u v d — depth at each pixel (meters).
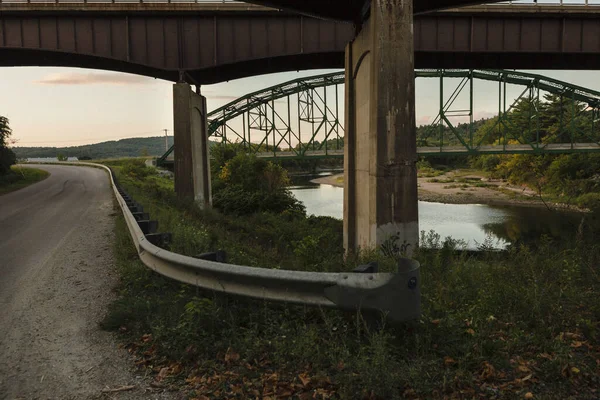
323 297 3.91
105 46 33.00
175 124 33.03
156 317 4.78
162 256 5.42
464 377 3.32
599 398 3.16
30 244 11.35
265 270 4.17
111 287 6.73
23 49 32.81
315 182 120.31
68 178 50.66
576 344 4.05
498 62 39.38
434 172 123.38
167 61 33.38
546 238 10.77
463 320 4.32
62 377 3.86
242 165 55.81
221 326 4.33
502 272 6.78
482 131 135.00
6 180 43.56
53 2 31.86
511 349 3.91
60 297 6.38
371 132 17.05
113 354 4.29
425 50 34.62
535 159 77.31
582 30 34.81
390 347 3.65
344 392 3.14
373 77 16.72
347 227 22.19
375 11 16.23
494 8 33.91
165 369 3.84
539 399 3.07
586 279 6.38
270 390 3.33
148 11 32.41
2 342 4.77
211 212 28.41
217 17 33.41
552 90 63.66
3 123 47.19
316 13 21.62
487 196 73.38
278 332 4.00
